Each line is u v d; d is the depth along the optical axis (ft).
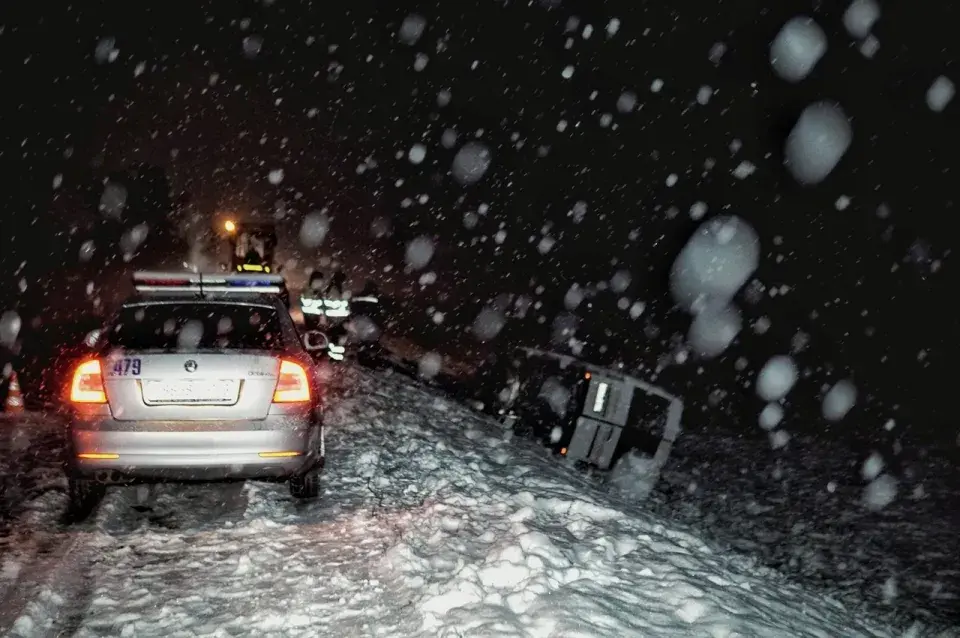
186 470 20.07
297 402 20.97
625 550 19.06
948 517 32.65
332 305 55.98
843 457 44.19
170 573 17.38
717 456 42.63
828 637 15.31
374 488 24.47
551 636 13.43
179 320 21.80
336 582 16.81
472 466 27.76
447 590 15.57
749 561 21.94
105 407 19.99
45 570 17.04
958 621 22.13
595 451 32.04
